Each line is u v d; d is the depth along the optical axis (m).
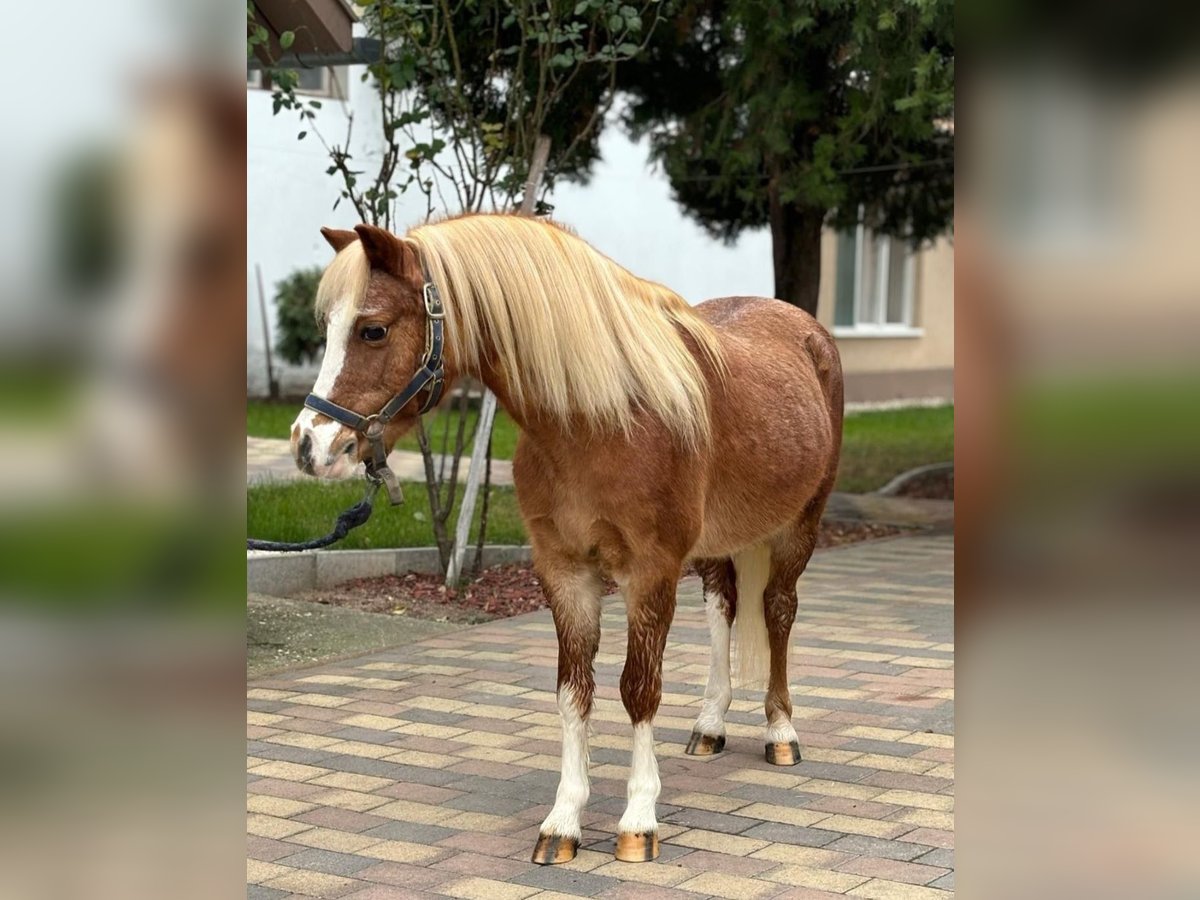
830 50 7.89
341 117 13.20
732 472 3.71
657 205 15.82
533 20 6.92
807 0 7.05
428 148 6.52
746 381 3.85
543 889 3.16
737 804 3.80
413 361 3.01
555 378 3.16
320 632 5.98
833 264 17.47
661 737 4.53
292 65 7.49
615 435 3.26
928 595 6.86
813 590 7.00
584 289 3.24
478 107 8.20
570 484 3.30
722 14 8.34
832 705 4.86
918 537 8.82
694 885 3.18
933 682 5.15
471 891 3.15
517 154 7.07
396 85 6.59
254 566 6.54
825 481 4.33
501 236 3.18
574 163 8.97
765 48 7.52
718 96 8.73
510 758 4.29
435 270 3.05
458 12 7.48
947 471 11.41
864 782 4.00
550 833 3.37
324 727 4.62
